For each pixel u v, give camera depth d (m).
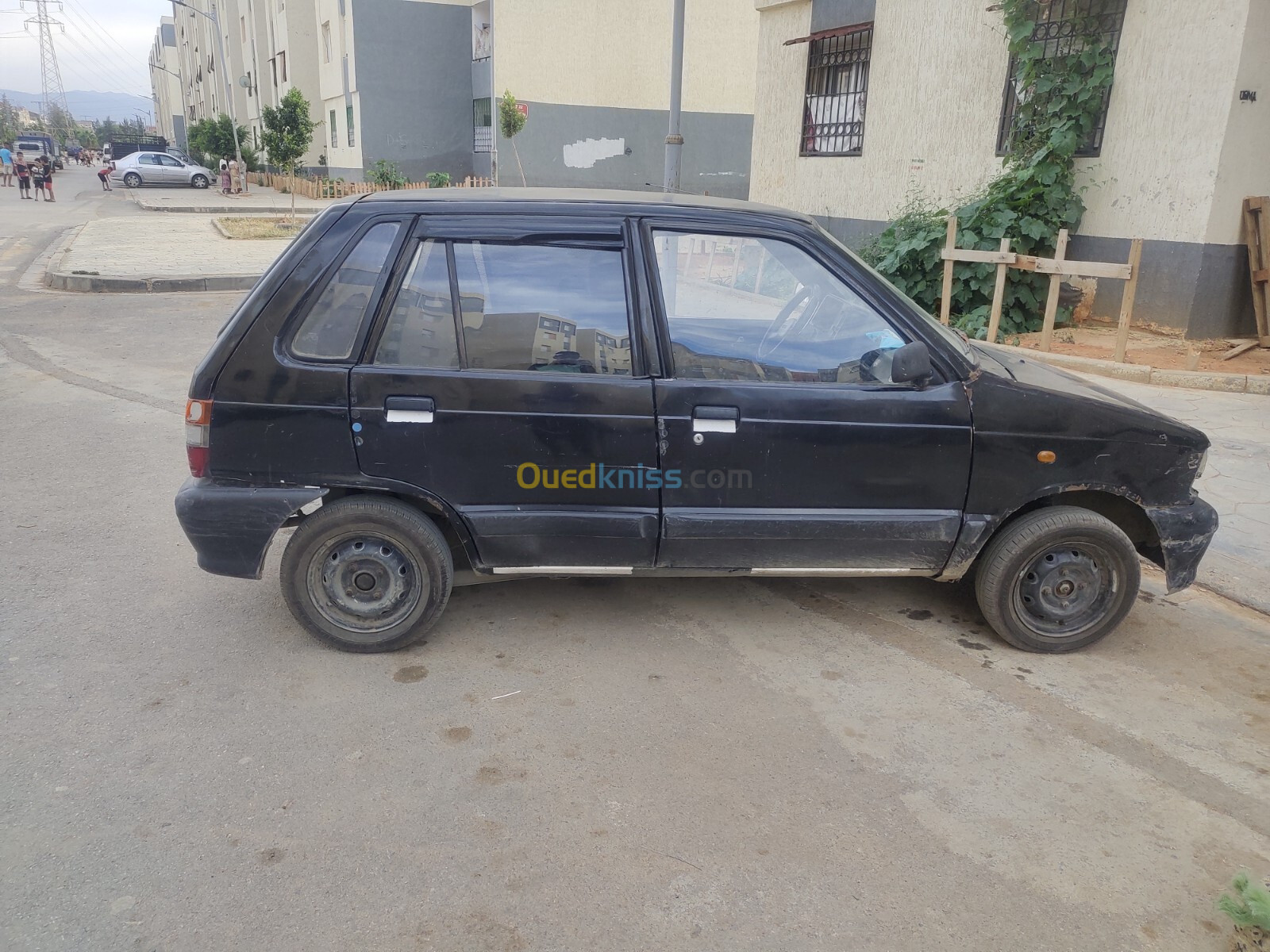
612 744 3.17
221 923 2.37
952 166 10.80
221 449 3.47
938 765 3.09
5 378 8.12
